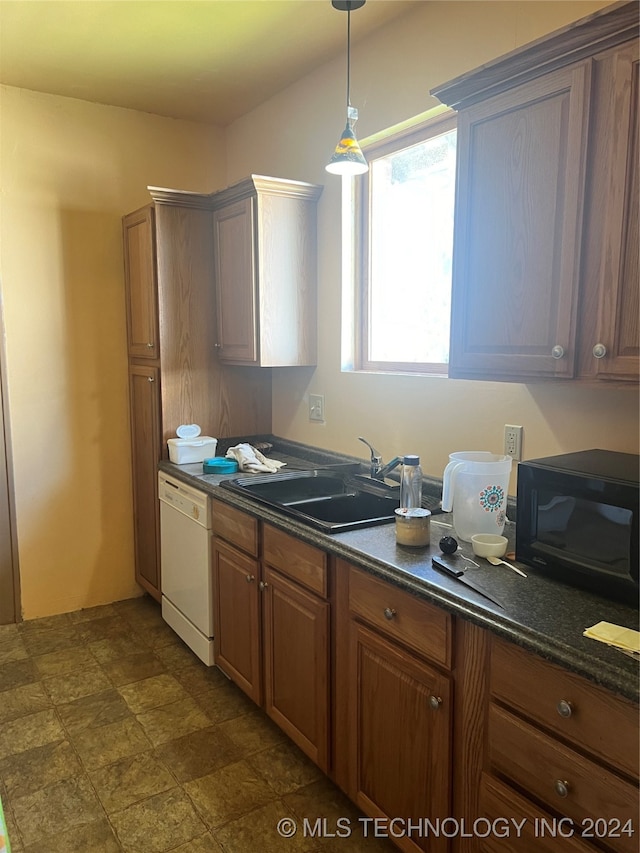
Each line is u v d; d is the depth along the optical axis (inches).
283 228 109.2
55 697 101.2
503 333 65.9
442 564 62.6
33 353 124.0
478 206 67.3
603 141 55.2
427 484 90.7
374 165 105.0
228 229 114.2
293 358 113.3
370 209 106.0
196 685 104.9
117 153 128.1
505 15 77.1
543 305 61.6
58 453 128.6
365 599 67.9
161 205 115.0
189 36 97.6
